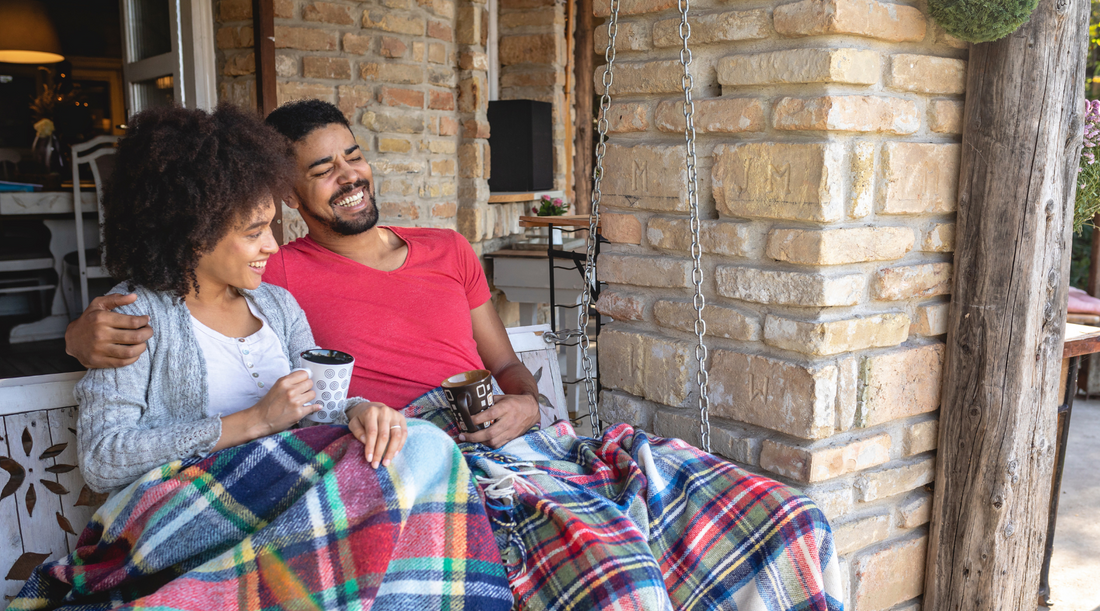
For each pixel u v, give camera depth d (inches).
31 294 180.9
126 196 48.3
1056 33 59.5
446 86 159.6
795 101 57.4
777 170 59.3
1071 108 62.1
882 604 68.4
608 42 67.9
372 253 67.4
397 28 147.4
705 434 62.5
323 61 139.9
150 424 49.0
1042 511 69.1
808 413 59.5
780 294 60.5
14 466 53.4
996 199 61.9
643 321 72.4
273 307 57.3
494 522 50.1
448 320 66.7
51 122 183.2
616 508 50.3
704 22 62.9
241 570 41.4
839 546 63.8
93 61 218.2
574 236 163.8
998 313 62.9
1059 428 84.2
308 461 46.7
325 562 42.2
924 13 60.4
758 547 51.8
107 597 45.3
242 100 130.6
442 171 160.4
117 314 47.2
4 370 140.3
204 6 130.5
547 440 60.6
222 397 51.1
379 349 64.5
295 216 136.6
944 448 67.6
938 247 65.0
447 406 62.1
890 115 58.9
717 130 63.1
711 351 66.9
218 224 48.1
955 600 68.4
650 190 69.3
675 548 53.0
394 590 43.0
